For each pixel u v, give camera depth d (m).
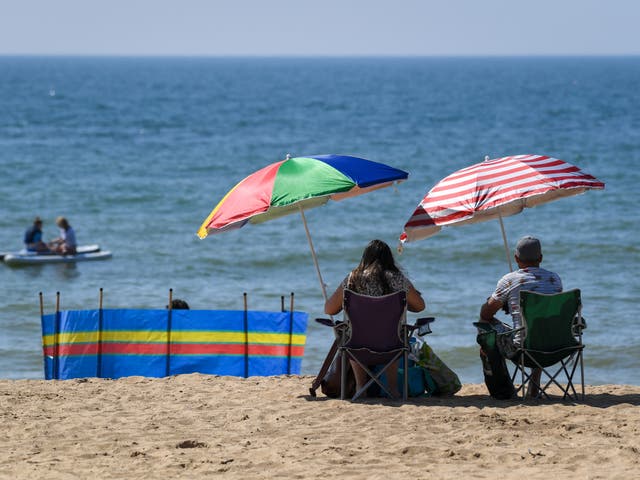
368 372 24.30
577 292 23.41
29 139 185.00
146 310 30.78
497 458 18.92
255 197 24.50
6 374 41.62
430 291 59.59
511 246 75.00
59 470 18.55
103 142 180.12
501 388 24.84
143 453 19.81
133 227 88.38
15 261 70.12
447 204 24.34
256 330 30.92
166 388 27.53
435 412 22.95
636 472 17.66
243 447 20.23
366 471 18.16
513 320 24.39
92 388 27.66
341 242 79.44
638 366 41.53
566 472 17.80
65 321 30.50
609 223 85.25
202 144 178.88
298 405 24.45
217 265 70.69
